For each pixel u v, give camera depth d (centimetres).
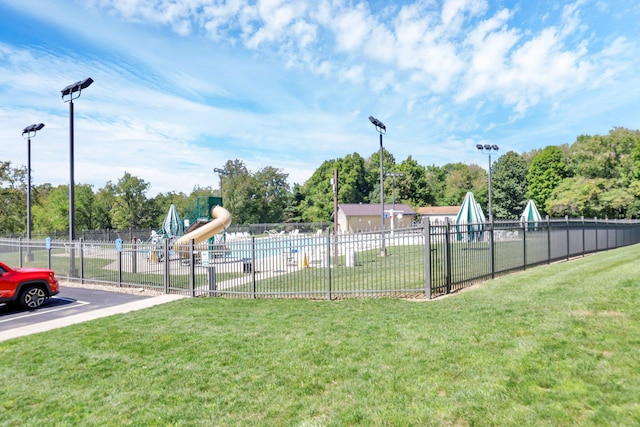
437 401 411
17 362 633
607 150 5506
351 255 1667
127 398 479
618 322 579
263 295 1120
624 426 334
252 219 7369
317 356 574
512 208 6838
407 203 8262
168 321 857
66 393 507
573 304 701
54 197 6062
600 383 409
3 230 4200
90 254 1673
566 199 5303
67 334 789
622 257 1340
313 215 8150
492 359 498
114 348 677
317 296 1066
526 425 351
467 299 857
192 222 3491
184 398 469
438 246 996
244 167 7950
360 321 754
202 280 1393
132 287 1395
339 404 425
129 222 6022
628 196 4903
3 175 4078
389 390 446
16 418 445
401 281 1168
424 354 542
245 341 675
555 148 6538
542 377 436
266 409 429
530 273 1151
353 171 8838
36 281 1148
